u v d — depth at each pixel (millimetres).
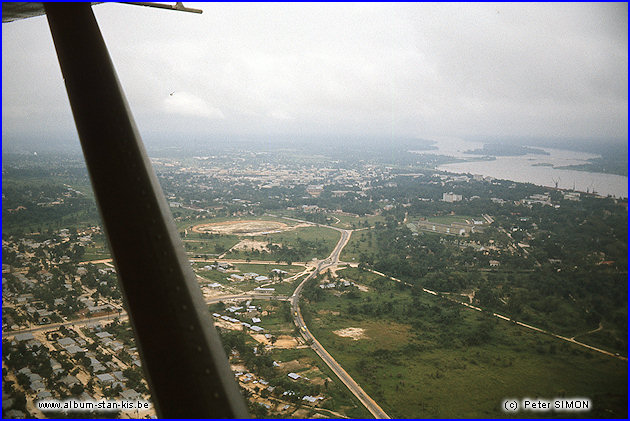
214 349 1716
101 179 1817
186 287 1731
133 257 1732
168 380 1651
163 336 1673
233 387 1734
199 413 1625
